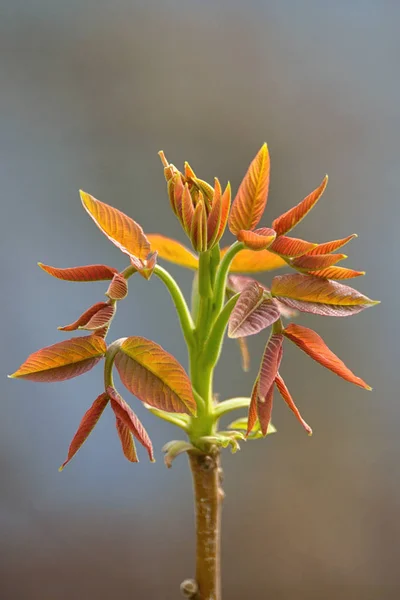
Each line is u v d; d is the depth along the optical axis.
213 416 0.75
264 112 1.04
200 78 1.03
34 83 1.00
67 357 0.72
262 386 0.72
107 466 1.05
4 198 1.01
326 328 1.05
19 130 1.01
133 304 1.04
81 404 1.04
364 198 1.05
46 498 1.04
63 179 1.02
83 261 1.03
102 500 1.05
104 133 1.02
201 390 0.75
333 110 1.04
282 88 1.04
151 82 1.02
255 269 0.77
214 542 0.76
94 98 1.02
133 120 1.03
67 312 1.04
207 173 1.04
